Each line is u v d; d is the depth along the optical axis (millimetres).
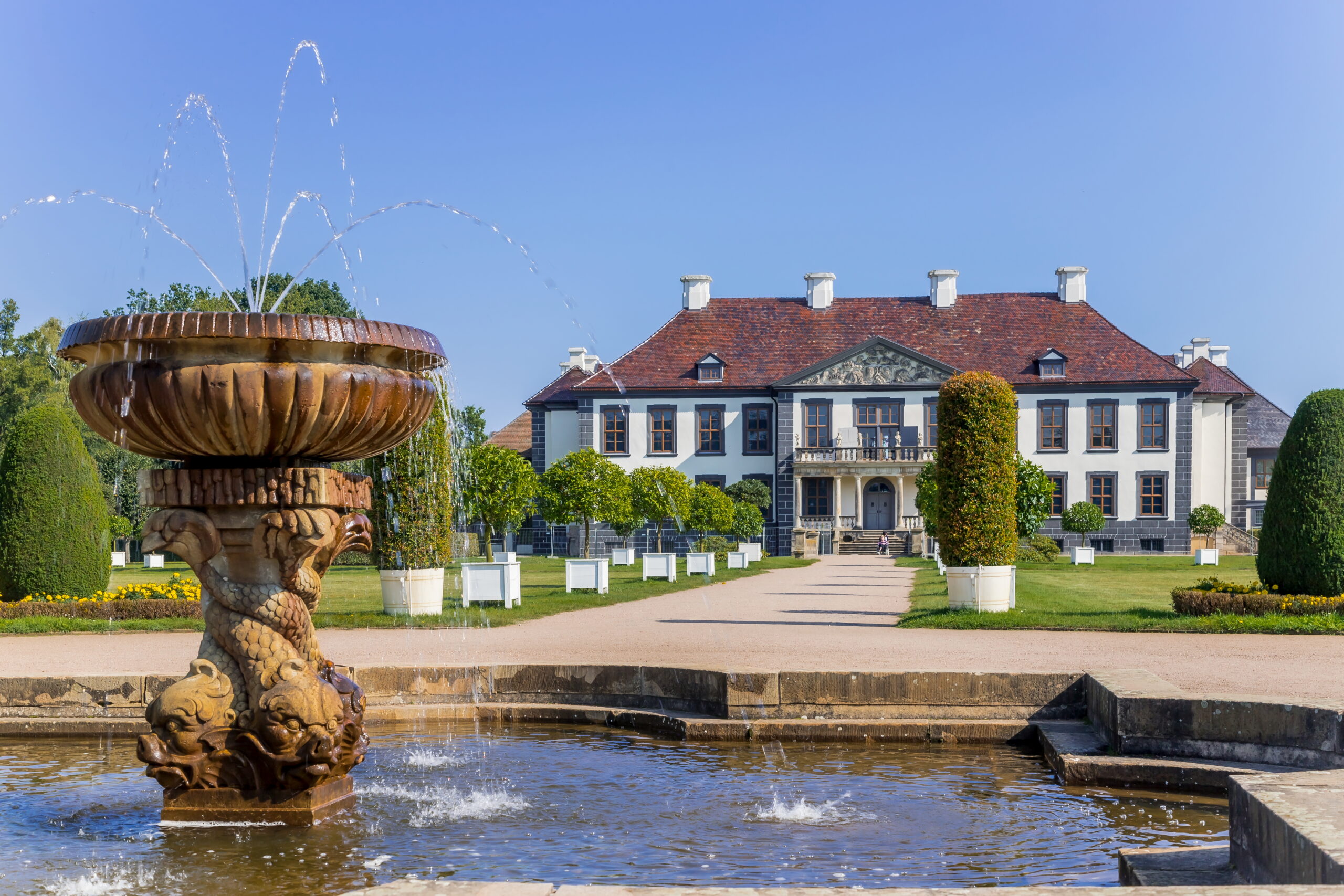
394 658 11836
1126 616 16469
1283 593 16766
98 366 6281
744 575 33562
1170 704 7684
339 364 6328
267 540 6477
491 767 8102
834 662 11164
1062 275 59938
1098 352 57094
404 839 6195
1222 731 7512
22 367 55594
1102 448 56094
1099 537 56094
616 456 58312
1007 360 57594
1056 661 11375
